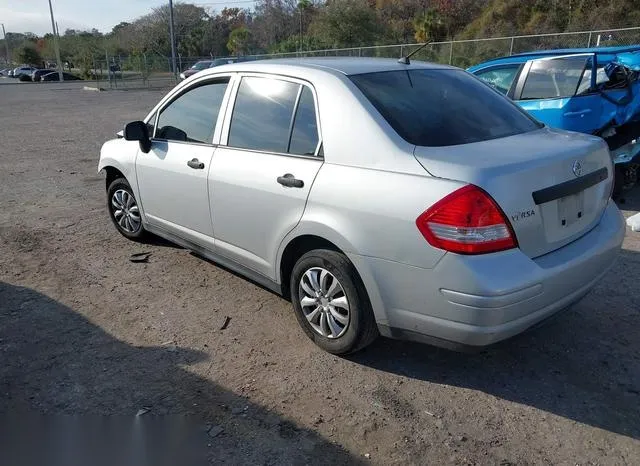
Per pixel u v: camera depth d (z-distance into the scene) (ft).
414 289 9.48
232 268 13.91
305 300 11.64
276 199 11.60
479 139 10.64
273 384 10.61
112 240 18.95
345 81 11.14
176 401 10.11
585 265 10.02
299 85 11.81
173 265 16.62
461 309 9.00
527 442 8.98
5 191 26.61
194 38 224.12
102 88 130.52
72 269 16.43
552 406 9.86
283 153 11.75
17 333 12.61
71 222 21.21
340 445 8.97
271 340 12.23
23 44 315.58
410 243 9.32
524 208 9.14
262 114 12.48
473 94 12.35
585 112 21.67
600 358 11.30
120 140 17.80
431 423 9.46
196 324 12.99
